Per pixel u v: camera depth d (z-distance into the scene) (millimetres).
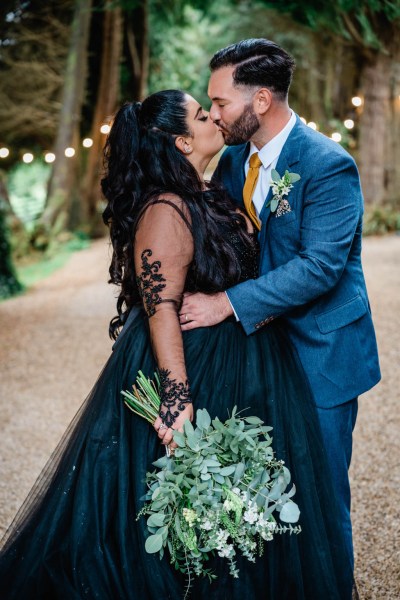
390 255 9625
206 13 14773
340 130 13883
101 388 1973
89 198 14156
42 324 6965
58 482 1929
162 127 1937
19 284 9133
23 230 12391
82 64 13406
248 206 2156
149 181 1955
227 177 2297
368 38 5992
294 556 1878
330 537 1933
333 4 5758
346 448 2117
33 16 13344
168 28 15031
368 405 4152
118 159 1970
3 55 14078
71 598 1819
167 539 1822
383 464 3344
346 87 13898
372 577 2463
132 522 1874
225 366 1962
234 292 1945
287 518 1779
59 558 1865
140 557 1854
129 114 1970
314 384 2061
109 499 1895
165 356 1854
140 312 2023
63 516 1884
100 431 1917
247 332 1964
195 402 1928
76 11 13125
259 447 1808
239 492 1794
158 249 1870
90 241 13945
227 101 2010
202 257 1915
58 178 13820
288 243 2051
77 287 9258
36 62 14320
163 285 1872
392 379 4535
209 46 16094
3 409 4477
